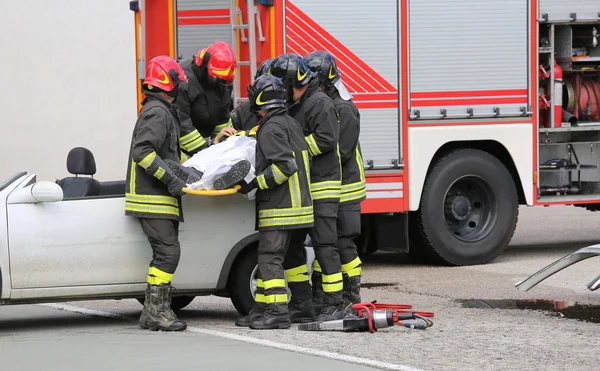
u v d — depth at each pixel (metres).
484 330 14.75
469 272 21.41
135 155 14.65
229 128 16.61
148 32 21.75
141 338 14.36
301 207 15.02
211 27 21.78
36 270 14.86
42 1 32.22
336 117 15.41
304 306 15.88
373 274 21.36
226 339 14.23
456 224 22.95
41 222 14.89
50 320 16.56
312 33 21.12
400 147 21.86
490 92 22.45
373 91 21.67
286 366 12.19
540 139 23.38
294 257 15.86
